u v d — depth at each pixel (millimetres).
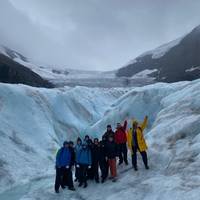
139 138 13516
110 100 37875
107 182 13648
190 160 12805
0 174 16531
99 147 14000
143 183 12359
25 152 20000
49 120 25719
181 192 10789
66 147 13992
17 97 24844
